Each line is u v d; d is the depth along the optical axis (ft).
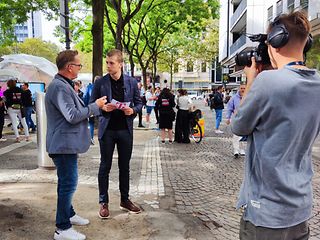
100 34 39.68
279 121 5.55
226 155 28.71
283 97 5.46
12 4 60.80
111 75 13.26
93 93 13.39
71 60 11.14
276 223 5.61
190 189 18.63
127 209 14.40
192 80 231.30
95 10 39.09
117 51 13.19
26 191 17.08
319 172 22.26
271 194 5.68
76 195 16.55
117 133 13.48
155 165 24.58
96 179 19.99
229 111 27.66
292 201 5.62
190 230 12.93
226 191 18.34
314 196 17.42
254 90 5.74
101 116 13.20
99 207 14.87
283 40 5.73
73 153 11.10
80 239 11.60
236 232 12.98
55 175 20.47
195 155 28.66
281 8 67.77
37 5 62.23
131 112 12.92
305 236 6.02
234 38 126.11
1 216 13.48
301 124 5.53
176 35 111.65
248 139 6.19
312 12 46.21
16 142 33.83
